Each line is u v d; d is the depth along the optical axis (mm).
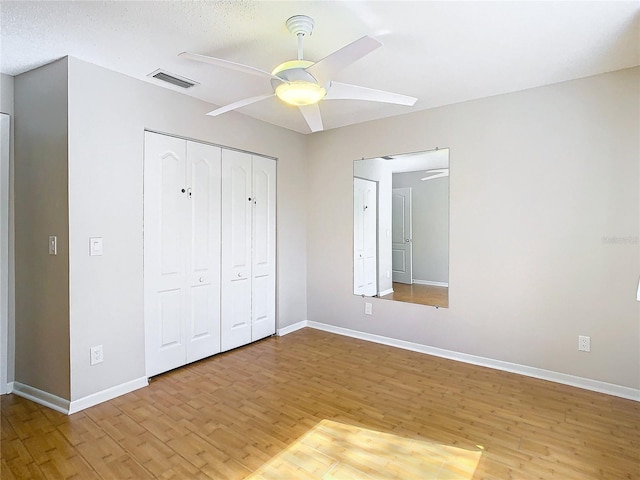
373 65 2459
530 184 2881
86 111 2385
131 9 1808
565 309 2758
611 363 2590
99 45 2176
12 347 2646
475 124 3119
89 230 2404
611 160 2564
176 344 3023
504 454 1911
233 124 3408
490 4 1777
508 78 2676
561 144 2746
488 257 3088
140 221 2705
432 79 2691
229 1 1746
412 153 3471
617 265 2557
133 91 2645
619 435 2076
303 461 1858
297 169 4172
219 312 3373
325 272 4168
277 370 3033
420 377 2893
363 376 2916
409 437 2068
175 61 2385
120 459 1871
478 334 3154
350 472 1775
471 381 2812
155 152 2818
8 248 2613
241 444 1999
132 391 2635
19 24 1935
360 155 3840
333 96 2104
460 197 3213
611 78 2553
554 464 1832
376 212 3752
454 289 3271
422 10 1824
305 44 2168
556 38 2100
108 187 2506
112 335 2539
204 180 3193
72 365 2332
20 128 2574
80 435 2080
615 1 1745
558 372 2793
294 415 2307
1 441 2023
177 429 2145
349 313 3986
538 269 2863
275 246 3955
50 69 2393
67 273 2318
